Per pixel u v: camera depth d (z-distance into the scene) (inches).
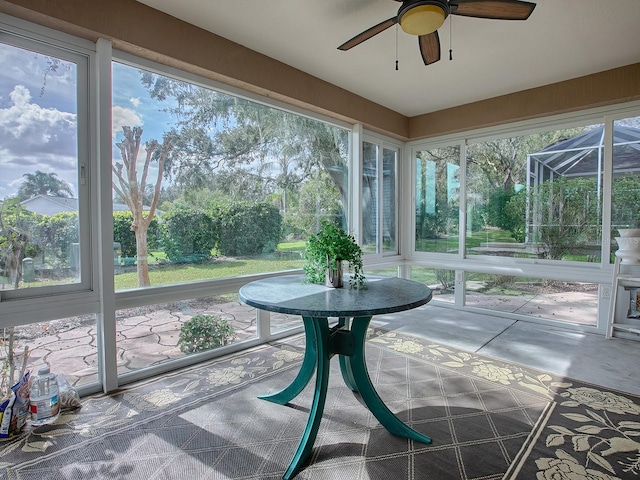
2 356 77.1
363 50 110.4
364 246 168.1
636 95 119.8
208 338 112.7
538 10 87.6
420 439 69.8
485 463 63.2
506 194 159.0
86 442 68.9
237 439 70.7
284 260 133.3
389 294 71.9
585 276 137.5
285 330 135.3
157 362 101.5
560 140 143.4
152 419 77.3
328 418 78.3
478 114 157.3
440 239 181.0
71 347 86.4
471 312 168.7
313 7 88.3
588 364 107.0
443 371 102.3
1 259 76.8
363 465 63.1
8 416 69.9
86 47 84.7
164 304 103.0
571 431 72.6
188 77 102.4
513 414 79.4
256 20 94.4
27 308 78.6
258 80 112.6
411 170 189.0
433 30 72.7
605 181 132.9
